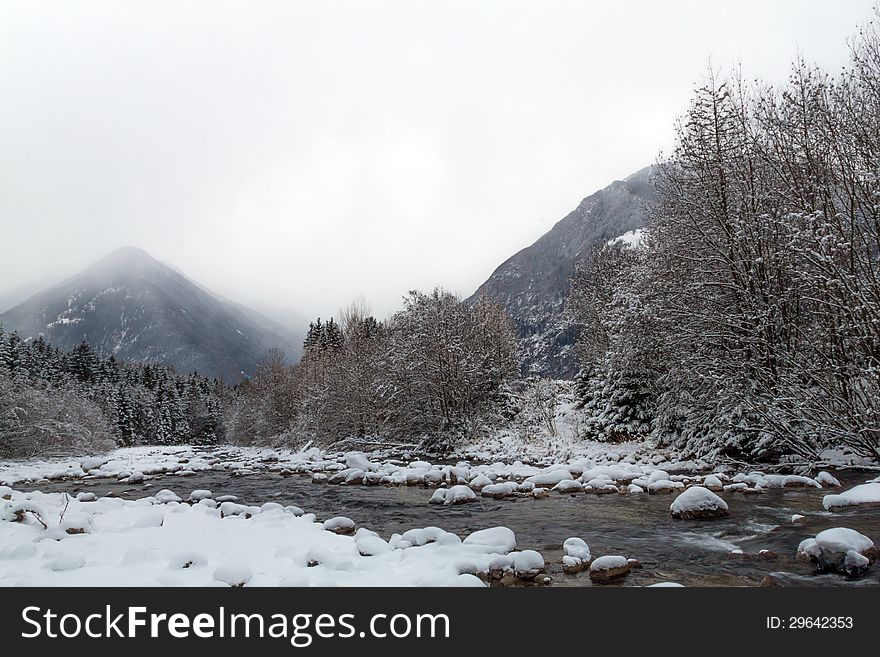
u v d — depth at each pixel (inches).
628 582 267.0
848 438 545.3
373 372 1470.2
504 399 1338.6
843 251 508.1
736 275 719.1
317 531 384.2
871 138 535.8
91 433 1822.1
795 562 290.4
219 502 589.9
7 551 293.6
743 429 691.4
